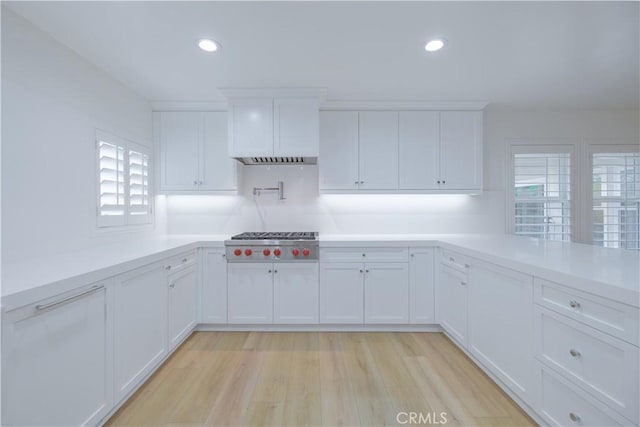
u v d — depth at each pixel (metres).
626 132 3.04
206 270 2.53
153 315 1.84
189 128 2.82
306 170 3.10
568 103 2.85
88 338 1.32
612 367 1.06
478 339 1.92
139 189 2.60
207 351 2.20
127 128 2.44
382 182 2.81
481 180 2.81
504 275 1.64
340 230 3.10
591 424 1.13
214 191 2.83
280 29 1.67
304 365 2.00
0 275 1.23
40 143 1.66
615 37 1.76
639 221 3.03
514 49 1.89
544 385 1.36
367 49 1.89
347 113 2.80
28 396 1.04
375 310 2.53
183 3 1.45
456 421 1.49
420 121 2.81
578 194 3.05
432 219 3.07
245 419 1.50
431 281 2.53
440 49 1.89
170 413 1.54
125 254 1.78
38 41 1.64
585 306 1.15
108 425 1.46
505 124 3.06
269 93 2.54
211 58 1.99
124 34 1.71
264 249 2.50
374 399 1.65
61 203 1.79
